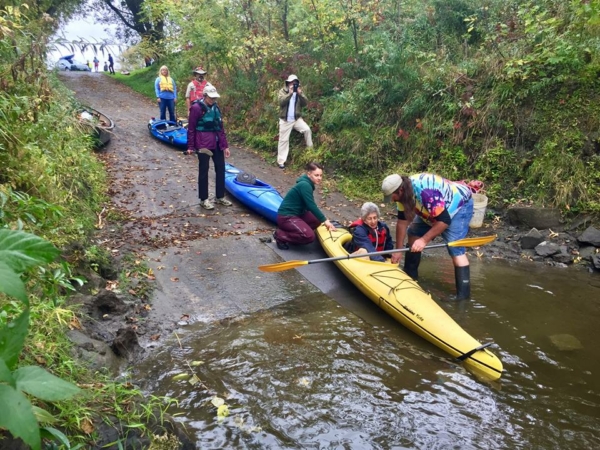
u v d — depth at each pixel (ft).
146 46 42.11
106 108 47.19
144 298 15.23
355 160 28.14
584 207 20.74
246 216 22.95
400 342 13.43
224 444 9.45
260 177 28.91
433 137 26.45
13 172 14.20
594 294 16.44
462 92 26.25
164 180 26.81
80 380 9.54
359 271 16.26
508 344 13.28
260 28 37.93
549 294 16.39
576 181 21.31
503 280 17.49
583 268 18.57
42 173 15.37
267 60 36.32
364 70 31.19
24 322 5.08
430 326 13.33
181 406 10.53
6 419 4.38
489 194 23.52
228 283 16.75
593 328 14.21
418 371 12.04
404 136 27.40
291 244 19.94
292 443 9.58
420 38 30.94
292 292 16.52
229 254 18.98
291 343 13.25
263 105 35.83
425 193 14.64
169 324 14.07
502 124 24.52
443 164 25.73
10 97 15.19
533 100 24.18
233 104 39.04
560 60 22.99
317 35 34.17
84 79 67.15
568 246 19.89
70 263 14.25
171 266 17.57
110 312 13.99
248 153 33.73
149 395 10.80
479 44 29.19
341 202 25.63
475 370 12.12
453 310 15.12
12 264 4.82
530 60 24.06
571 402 10.93
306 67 33.73
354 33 31.45
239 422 10.09
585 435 9.89
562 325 14.35
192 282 16.62
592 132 22.04
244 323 14.33
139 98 55.47
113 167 28.19
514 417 10.42
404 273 15.78
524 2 27.66
